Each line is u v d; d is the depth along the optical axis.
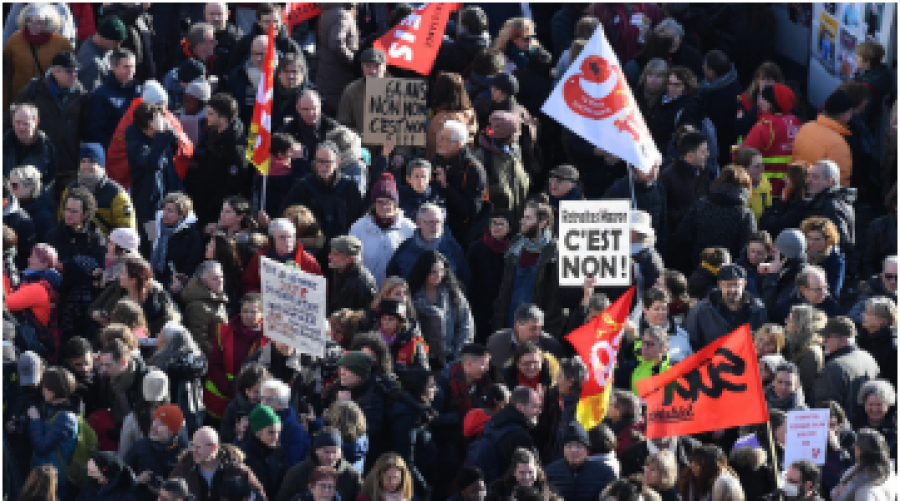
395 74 46.44
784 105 44.09
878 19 46.78
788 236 36.47
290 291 30.22
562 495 28.89
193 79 43.16
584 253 31.34
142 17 49.88
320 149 37.44
